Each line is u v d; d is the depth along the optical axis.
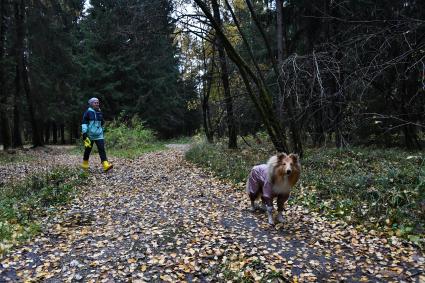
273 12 16.41
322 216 6.89
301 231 6.21
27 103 25.38
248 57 18.30
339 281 4.61
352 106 11.92
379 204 6.78
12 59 20.17
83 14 31.55
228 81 15.47
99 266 5.01
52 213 7.20
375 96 13.88
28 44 23.48
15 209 7.24
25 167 13.53
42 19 22.00
